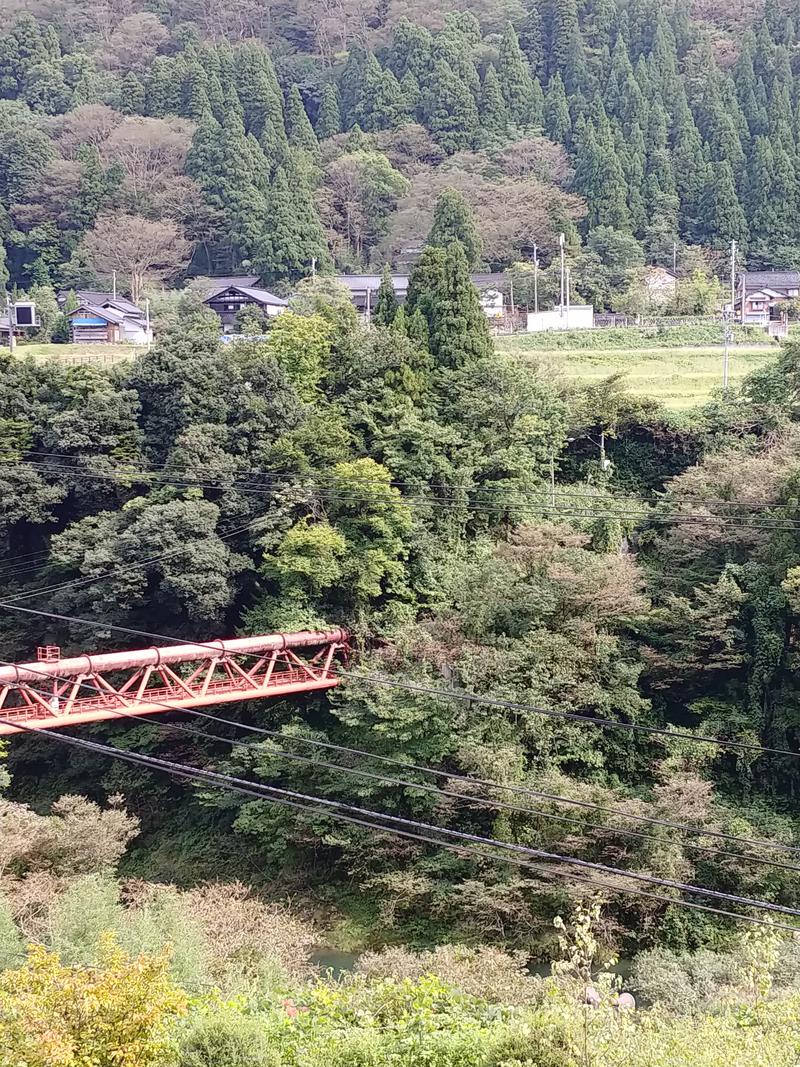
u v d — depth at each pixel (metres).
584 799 37.03
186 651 40.16
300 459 48.28
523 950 35.84
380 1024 22.92
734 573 43.81
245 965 30.05
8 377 52.56
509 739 39.75
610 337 76.69
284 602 45.03
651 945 35.94
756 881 36.34
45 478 50.62
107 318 82.38
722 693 44.03
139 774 46.09
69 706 38.53
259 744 44.62
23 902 32.09
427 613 46.38
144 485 50.84
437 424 51.84
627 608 42.72
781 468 45.03
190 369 51.19
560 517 50.03
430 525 48.81
